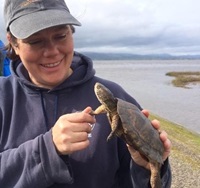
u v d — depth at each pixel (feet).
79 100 1.70
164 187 1.62
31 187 1.46
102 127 1.64
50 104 1.69
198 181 5.84
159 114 16.21
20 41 1.58
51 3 1.61
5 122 1.71
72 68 1.80
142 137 1.58
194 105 19.67
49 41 1.54
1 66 2.49
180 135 10.11
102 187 1.63
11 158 1.49
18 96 1.74
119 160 1.71
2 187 1.52
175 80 37.01
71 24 1.55
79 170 1.59
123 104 1.63
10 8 1.62
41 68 1.61
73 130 1.38
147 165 1.60
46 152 1.42
